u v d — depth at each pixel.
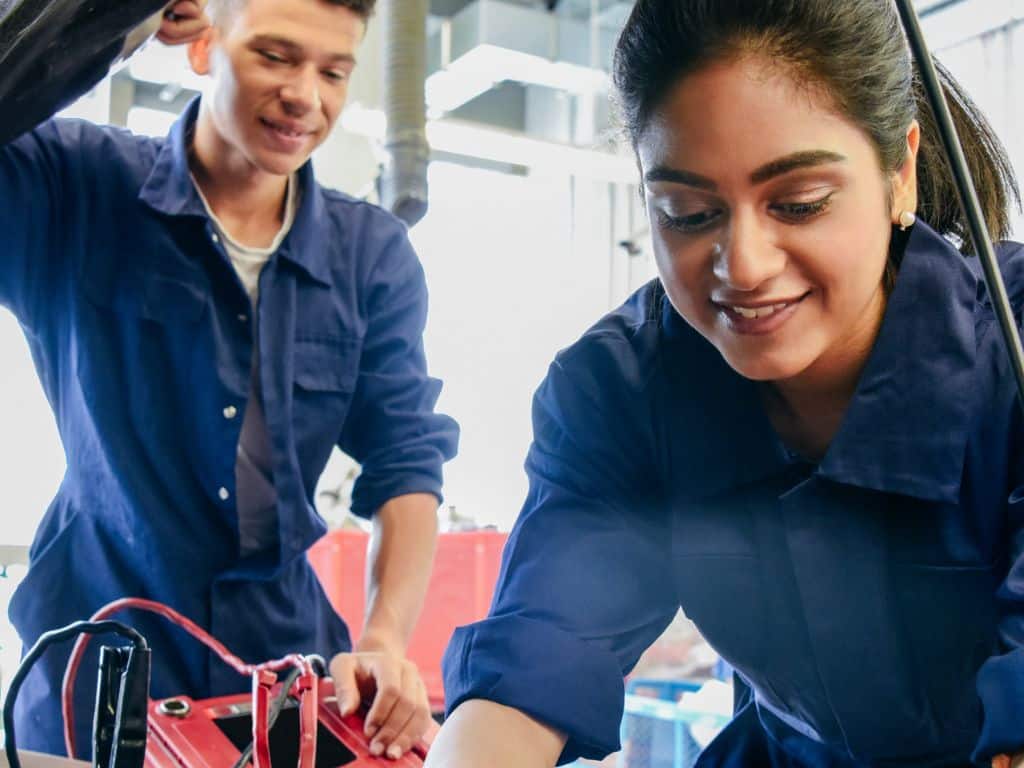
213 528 1.52
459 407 4.64
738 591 1.02
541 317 4.77
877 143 0.81
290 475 1.55
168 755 1.10
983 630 0.94
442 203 4.68
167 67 3.06
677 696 3.29
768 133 0.77
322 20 1.44
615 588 1.01
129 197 1.53
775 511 1.01
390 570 1.59
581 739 0.94
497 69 3.69
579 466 1.04
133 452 1.51
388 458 1.66
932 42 3.69
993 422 0.90
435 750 0.93
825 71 0.77
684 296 0.87
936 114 0.67
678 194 0.82
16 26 0.80
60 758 0.93
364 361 1.68
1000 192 0.97
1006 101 3.53
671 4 0.81
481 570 2.90
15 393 2.90
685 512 1.04
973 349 0.91
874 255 0.83
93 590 1.50
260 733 0.97
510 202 4.79
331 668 1.32
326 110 1.50
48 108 0.93
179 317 1.51
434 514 1.66
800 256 0.81
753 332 0.85
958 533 0.93
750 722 1.19
